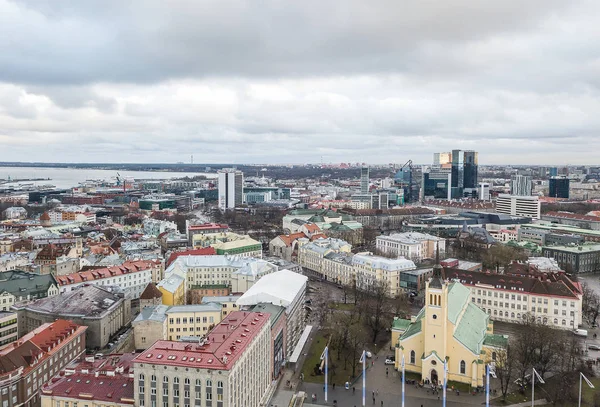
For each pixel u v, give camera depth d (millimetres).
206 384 161625
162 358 166875
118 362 190125
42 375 196875
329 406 196000
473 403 197375
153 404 165375
